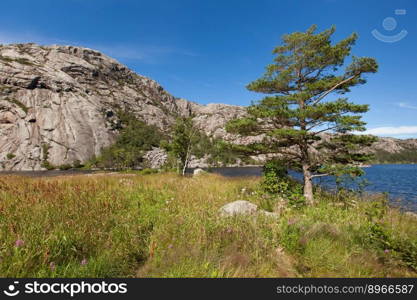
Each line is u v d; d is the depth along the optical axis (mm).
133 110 191500
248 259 3459
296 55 8617
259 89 9180
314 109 7242
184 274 3008
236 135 9602
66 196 5914
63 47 196625
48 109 113312
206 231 4168
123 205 5781
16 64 125938
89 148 109438
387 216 5848
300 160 8961
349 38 7996
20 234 3354
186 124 26047
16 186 7293
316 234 4426
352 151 8062
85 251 3334
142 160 113375
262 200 7855
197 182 12156
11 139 97125
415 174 44062
